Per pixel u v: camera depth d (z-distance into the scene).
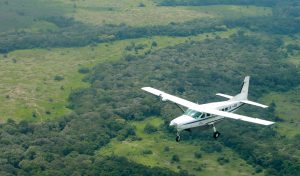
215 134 162.50
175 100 167.88
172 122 156.62
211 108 164.12
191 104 165.75
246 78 178.25
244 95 178.75
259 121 151.00
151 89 174.62
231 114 156.38
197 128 159.38
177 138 157.12
